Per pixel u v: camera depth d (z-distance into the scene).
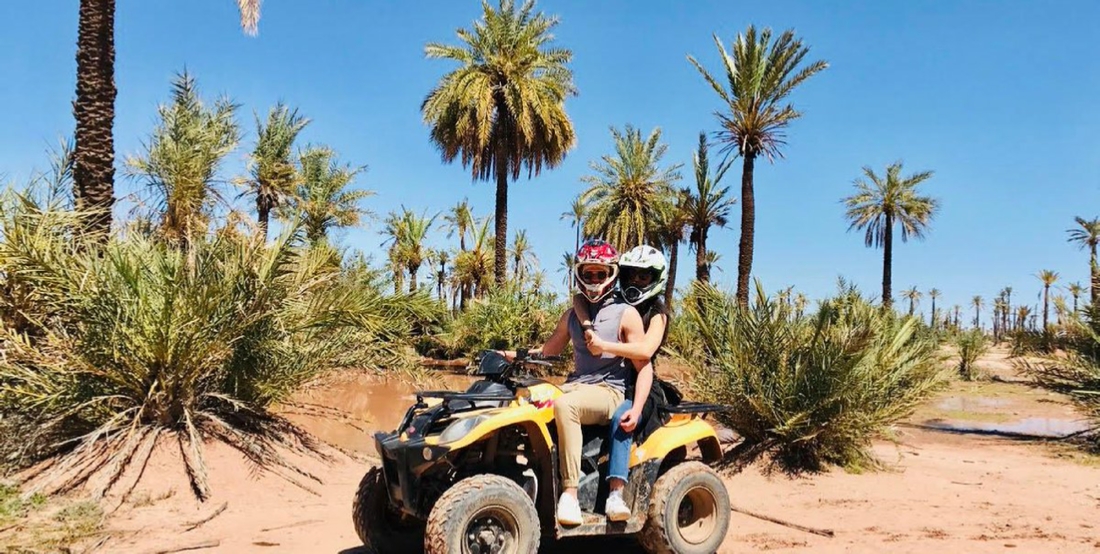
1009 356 14.33
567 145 29.47
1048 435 14.16
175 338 7.91
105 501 6.77
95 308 7.82
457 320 28.52
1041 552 5.90
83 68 10.10
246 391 8.84
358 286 10.09
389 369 10.89
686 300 10.70
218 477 7.63
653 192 37.69
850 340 9.25
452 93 27.50
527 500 4.56
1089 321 13.41
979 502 7.78
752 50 24.39
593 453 5.03
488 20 27.94
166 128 13.03
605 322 5.07
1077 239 52.62
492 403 4.95
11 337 7.75
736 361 9.71
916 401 9.84
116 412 8.14
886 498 7.96
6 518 6.14
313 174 28.98
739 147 25.00
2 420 7.60
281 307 8.94
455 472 4.88
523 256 42.56
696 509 5.53
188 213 11.80
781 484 8.66
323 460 8.84
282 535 6.13
